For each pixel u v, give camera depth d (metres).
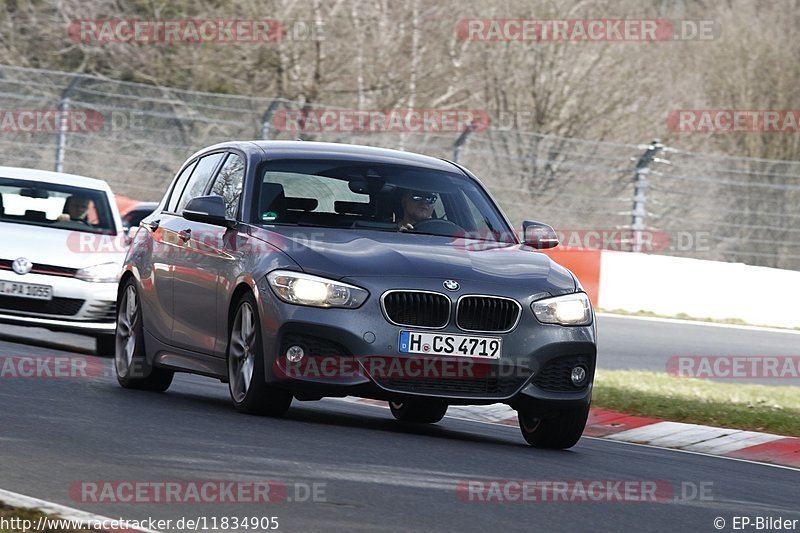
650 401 37.66
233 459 22.38
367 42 108.12
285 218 29.64
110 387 33.47
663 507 21.55
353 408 34.66
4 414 25.91
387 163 31.88
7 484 19.33
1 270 43.62
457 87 112.19
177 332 31.75
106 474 20.47
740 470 28.44
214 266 30.05
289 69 106.56
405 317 27.02
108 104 95.88
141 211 67.62
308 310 26.89
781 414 36.47
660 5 127.25
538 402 27.53
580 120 116.50
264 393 27.72
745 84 124.62
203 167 33.88
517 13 113.75
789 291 73.25
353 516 18.52
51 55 108.88
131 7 108.56
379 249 28.09
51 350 43.62
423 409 33.34
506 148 88.75
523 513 19.81
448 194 31.45
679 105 122.94
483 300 27.34
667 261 73.31
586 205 89.88
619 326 66.31
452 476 22.62
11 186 47.81
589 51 117.00
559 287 28.36
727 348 60.22
